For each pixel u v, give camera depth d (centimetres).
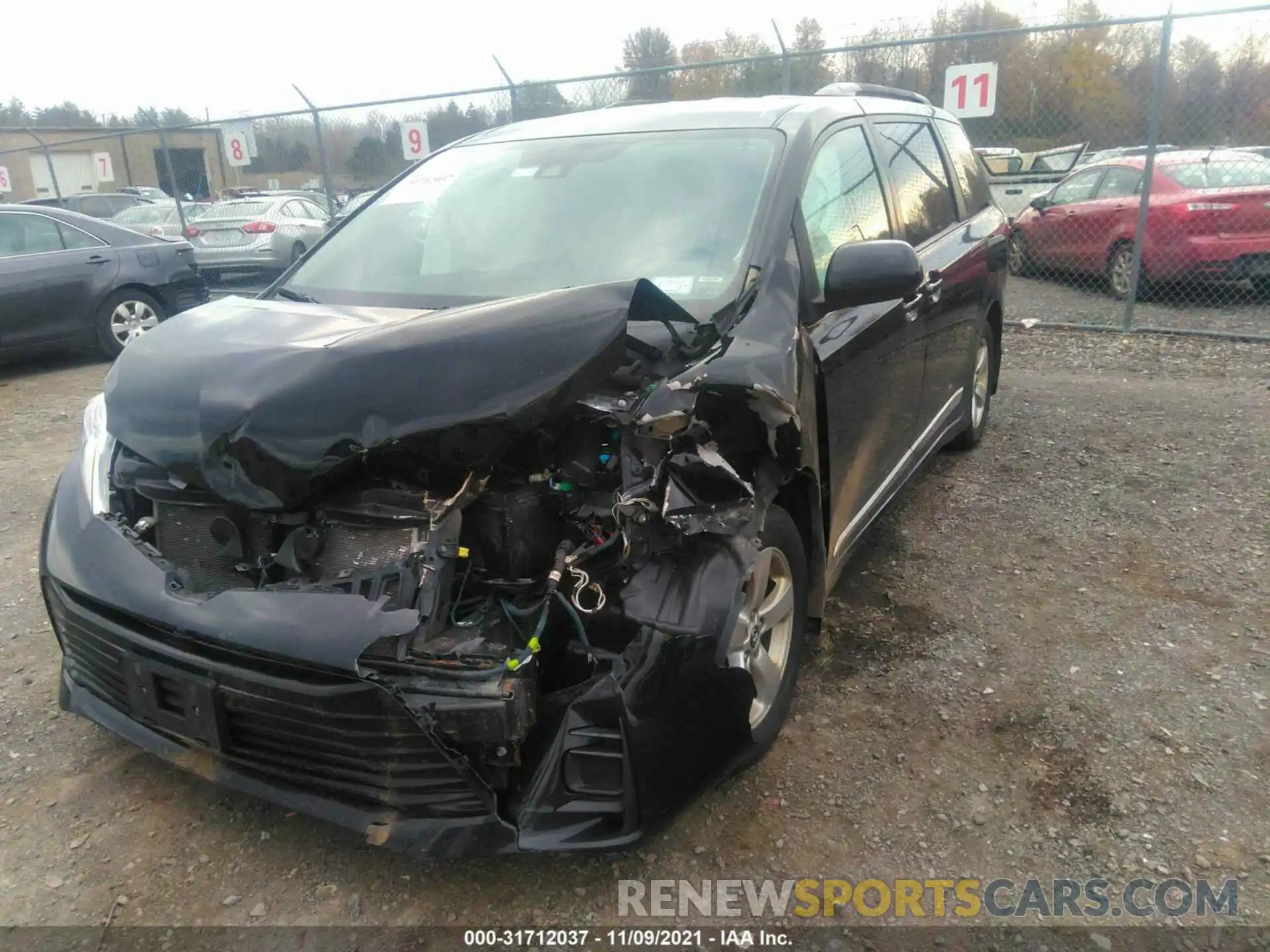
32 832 266
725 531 235
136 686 239
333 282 344
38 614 394
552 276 311
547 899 240
